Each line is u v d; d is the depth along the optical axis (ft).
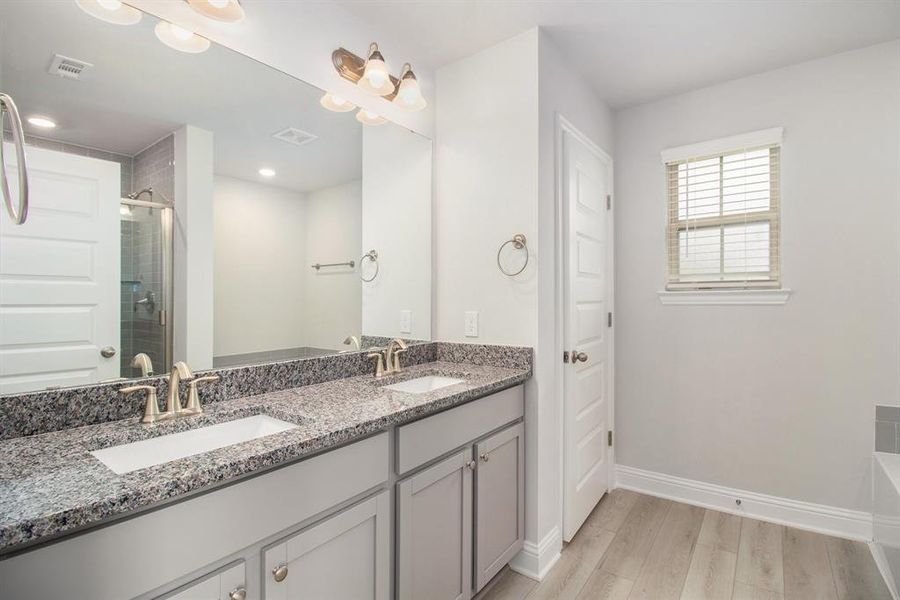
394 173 6.86
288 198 5.55
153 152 4.37
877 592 5.92
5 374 3.47
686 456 8.70
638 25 6.44
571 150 7.35
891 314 6.97
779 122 7.79
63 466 2.90
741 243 8.25
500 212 6.78
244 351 5.12
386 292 6.76
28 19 3.62
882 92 7.02
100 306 4.00
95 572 2.42
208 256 4.82
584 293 7.91
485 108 6.96
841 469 7.32
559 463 7.00
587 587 6.12
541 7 5.98
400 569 4.39
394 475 4.38
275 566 3.26
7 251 3.50
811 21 6.39
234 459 2.98
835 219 7.36
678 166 8.87
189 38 4.58
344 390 5.30
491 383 5.62
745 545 7.09
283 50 5.35
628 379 9.32
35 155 3.64
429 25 6.38
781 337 7.80
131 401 4.06
